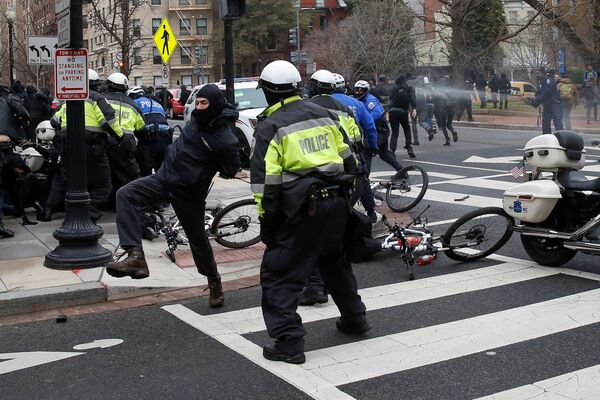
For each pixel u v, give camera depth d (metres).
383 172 15.27
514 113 31.67
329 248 5.15
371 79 45.75
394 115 16.33
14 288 6.67
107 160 9.00
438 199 11.84
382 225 9.46
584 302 6.32
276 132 4.87
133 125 9.64
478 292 6.75
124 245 5.85
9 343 5.62
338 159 5.00
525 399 4.39
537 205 7.21
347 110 5.82
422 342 5.43
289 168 4.86
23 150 10.34
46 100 16.33
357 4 52.28
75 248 7.42
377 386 4.62
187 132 6.14
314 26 68.44
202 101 6.00
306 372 4.88
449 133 24.50
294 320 5.04
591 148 18.47
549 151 7.20
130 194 5.96
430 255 7.55
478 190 12.62
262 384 4.69
